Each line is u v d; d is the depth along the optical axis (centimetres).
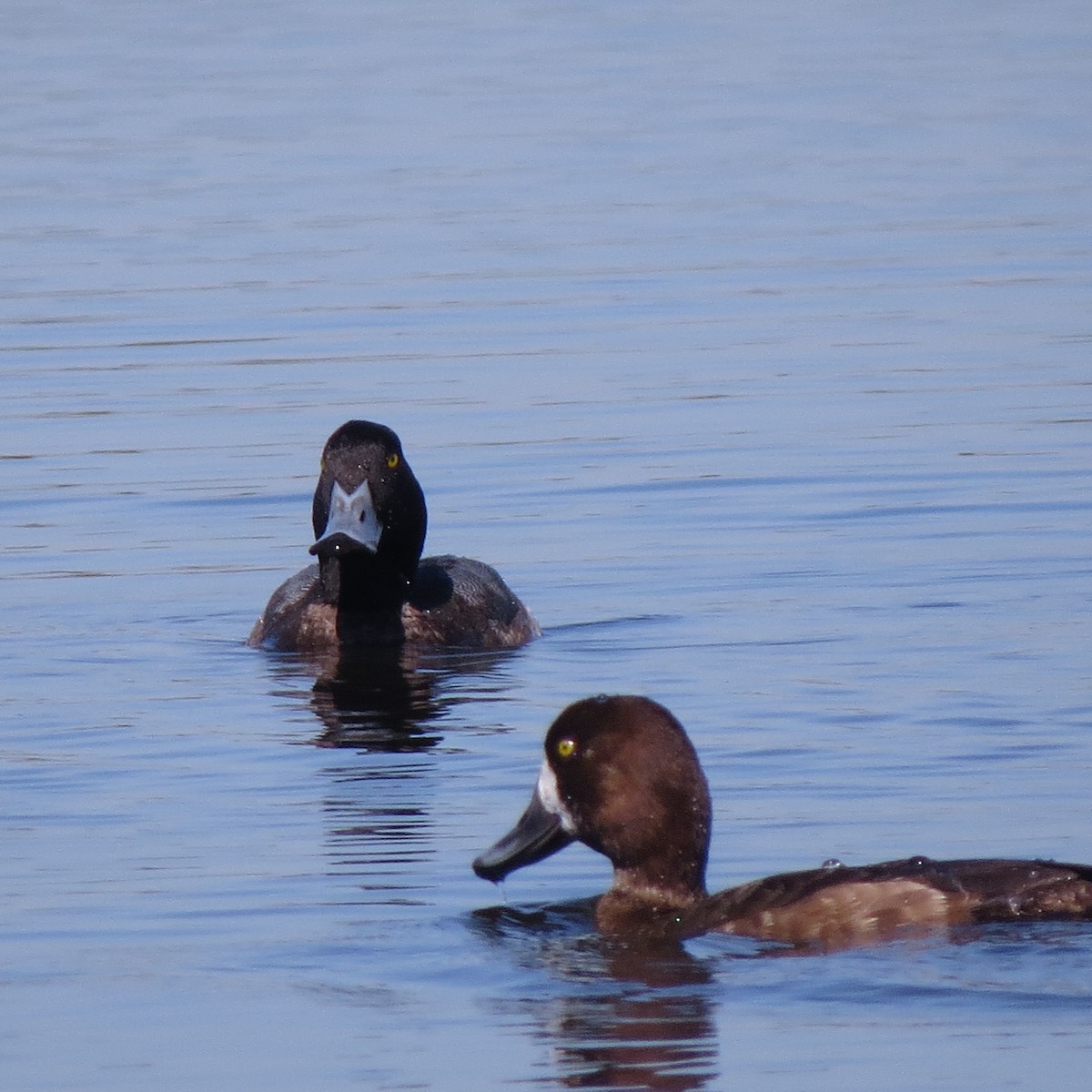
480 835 1023
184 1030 789
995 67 4591
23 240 3000
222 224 3095
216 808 1075
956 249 2812
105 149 3750
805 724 1180
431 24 5562
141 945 877
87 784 1123
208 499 1792
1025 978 805
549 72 4631
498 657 1407
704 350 2292
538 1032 778
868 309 2473
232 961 855
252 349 2348
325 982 832
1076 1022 770
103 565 1625
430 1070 751
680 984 818
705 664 1328
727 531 1652
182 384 2191
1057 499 1688
